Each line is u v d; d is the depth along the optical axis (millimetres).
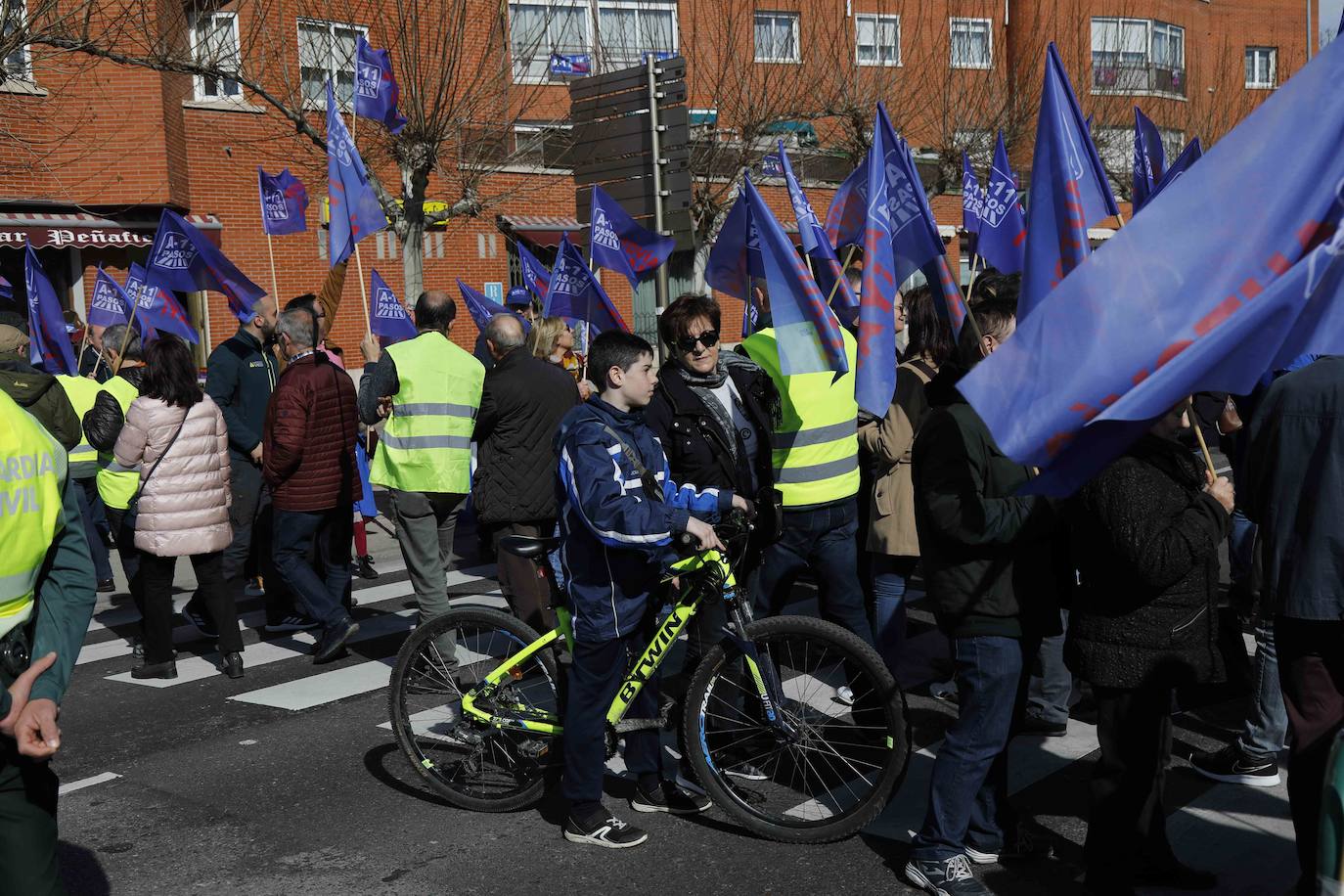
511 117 18844
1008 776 4633
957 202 25906
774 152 18875
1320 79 3057
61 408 6891
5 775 2646
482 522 6160
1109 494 3363
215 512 6578
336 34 14922
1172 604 3420
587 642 4176
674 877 4082
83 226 17109
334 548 6992
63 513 2746
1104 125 25344
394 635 7566
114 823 4668
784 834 4285
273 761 5312
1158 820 3828
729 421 4863
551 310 8328
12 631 2623
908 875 3941
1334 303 3102
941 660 6551
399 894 4012
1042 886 3941
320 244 19781
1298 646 3461
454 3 14344
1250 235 3037
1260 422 3574
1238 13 31969
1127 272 3025
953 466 3664
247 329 8297
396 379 6324
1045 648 5281
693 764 4375
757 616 5195
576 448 4082
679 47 21391
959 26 23984
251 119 19000
